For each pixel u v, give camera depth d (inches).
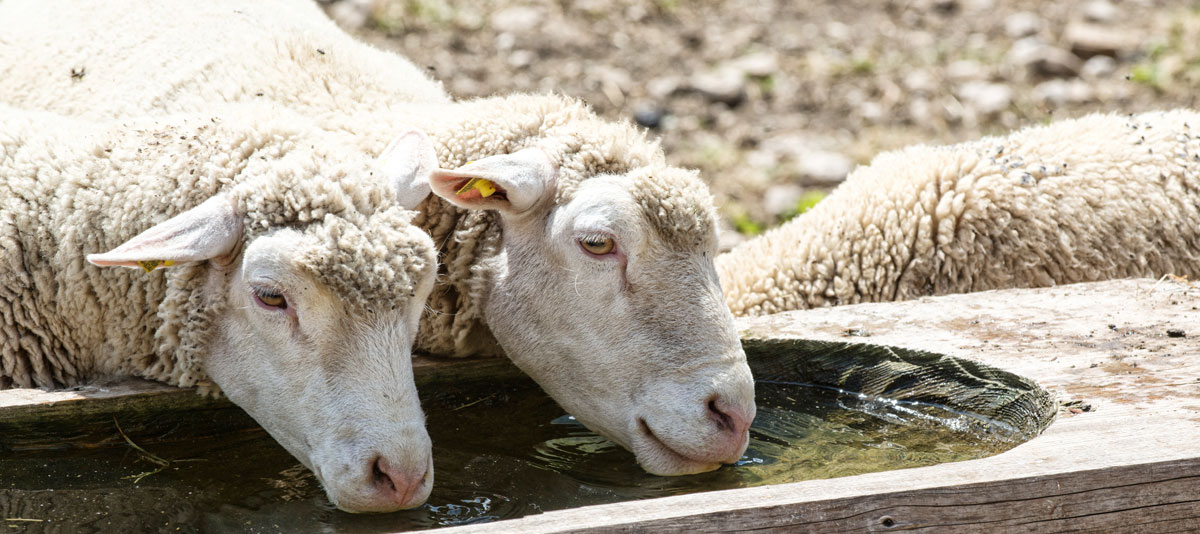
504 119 174.9
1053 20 443.5
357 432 136.7
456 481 148.4
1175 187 224.8
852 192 229.8
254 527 133.6
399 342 140.6
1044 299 190.7
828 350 174.7
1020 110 371.9
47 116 175.3
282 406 142.9
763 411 169.8
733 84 380.2
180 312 150.4
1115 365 159.8
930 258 216.2
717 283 162.6
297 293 137.9
